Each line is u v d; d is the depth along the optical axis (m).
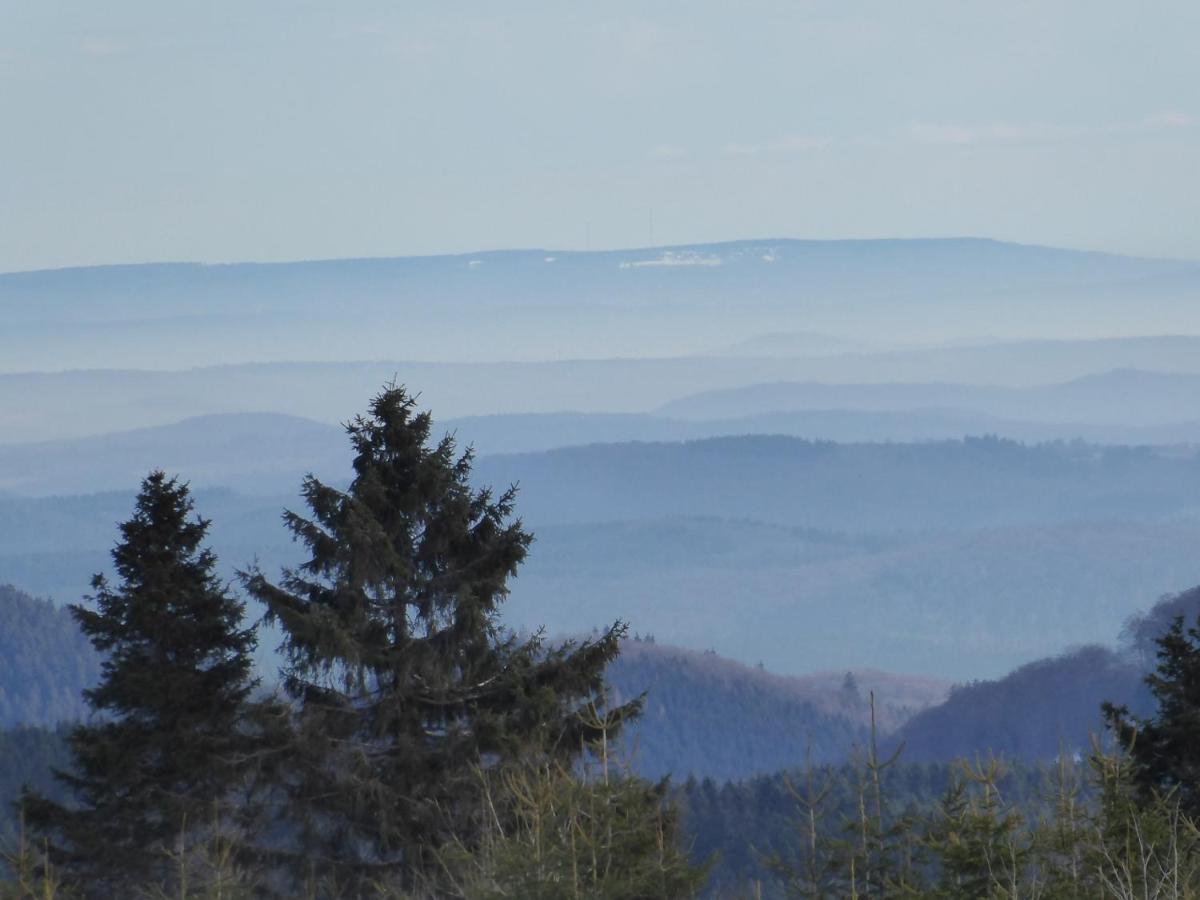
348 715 83.00
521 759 72.69
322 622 80.81
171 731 82.69
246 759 80.44
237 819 80.94
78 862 80.06
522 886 43.66
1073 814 44.78
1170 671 66.81
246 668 85.88
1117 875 41.28
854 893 42.91
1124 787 45.81
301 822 80.06
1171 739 64.38
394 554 83.88
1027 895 43.03
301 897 77.81
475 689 83.62
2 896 48.56
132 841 80.94
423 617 85.25
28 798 81.81
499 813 72.31
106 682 85.75
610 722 72.94
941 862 44.31
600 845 44.16
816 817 46.97
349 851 80.62
